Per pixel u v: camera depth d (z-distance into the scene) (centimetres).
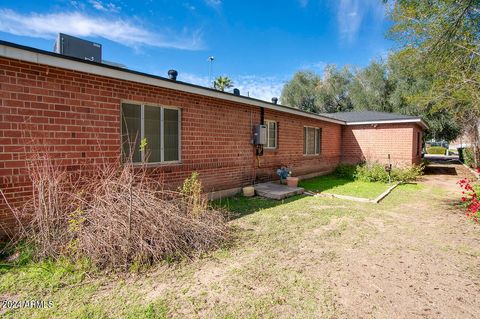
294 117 1079
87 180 468
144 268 333
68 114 447
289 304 269
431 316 255
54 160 431
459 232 490
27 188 405
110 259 335
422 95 716
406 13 609
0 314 244
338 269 345
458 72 611
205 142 701
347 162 1472
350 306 268
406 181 1118
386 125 1347
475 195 637
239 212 608
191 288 294
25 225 397
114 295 278
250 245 418
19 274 310
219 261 361
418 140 1528
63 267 324
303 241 438
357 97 2395
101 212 361
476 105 623
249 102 795
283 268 345
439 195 841
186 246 387
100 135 490
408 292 295
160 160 606
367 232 485
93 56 789
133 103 552
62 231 361
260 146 882
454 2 540
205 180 705
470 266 357
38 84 412
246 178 843
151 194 409
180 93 633
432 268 351
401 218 578
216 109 730
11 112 387
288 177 901
